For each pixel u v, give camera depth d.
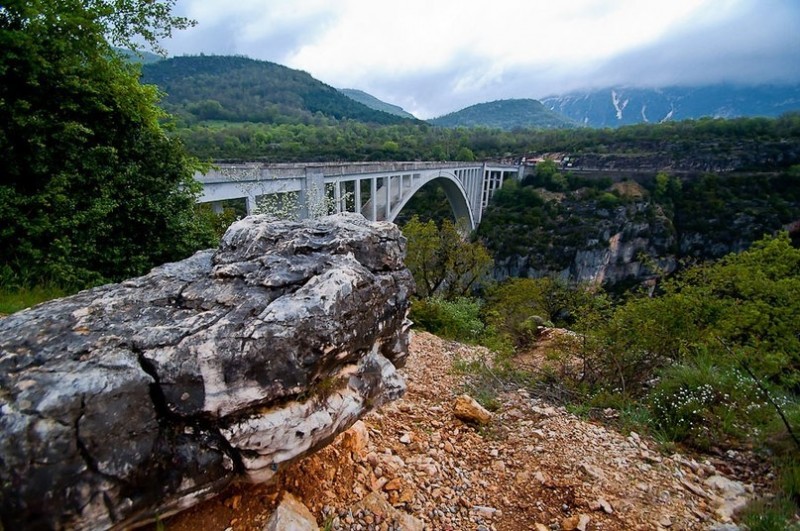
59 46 6.22
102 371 1.77
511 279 19.95
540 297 16.47
